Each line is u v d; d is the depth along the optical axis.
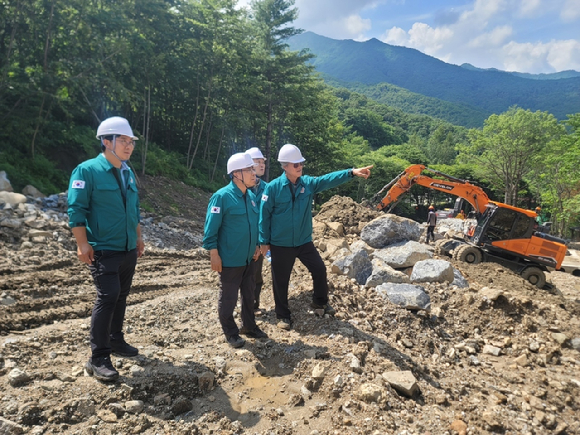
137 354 3.47
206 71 26.81
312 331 4.33
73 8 15.72
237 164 3.75
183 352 3.71
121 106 21.88
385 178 48.59
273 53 30.64
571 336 5.05
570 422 3.56
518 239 11.70
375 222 8.27
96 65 15.95
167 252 8.75
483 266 9.98
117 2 19.91
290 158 4.12
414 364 3.98
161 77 23.56
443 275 6.28
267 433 2.79
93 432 2.55
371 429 2.89
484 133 35.25
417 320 4.98
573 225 35.19
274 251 4.35
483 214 12.24
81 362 3.29
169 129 29.25
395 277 5.79
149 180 20.45
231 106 29.59
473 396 3.71
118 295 3.11
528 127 32.53
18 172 13.16
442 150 99.31
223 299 3.91
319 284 4.52
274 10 29.78
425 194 56.62
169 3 23.52
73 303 4.87
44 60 14.93
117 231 3.10
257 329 4.18
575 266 15.75
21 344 3.42
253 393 3.28
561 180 30.25
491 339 5.09
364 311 4.91
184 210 18.78
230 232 3.80
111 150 3.07
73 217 2.91
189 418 2.88
